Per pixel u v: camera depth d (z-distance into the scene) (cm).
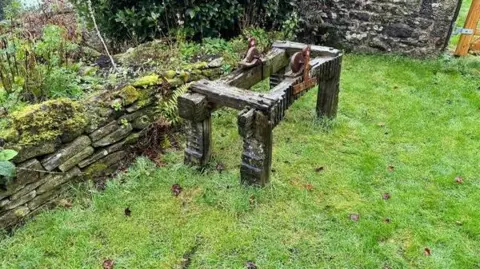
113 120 271
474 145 318
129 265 212
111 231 232
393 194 265
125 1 391
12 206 225
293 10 473
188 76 325
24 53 288
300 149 309
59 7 439
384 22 473
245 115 230
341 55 318
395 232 234
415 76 432
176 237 229
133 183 265
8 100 253
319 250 221
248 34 409
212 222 238
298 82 265
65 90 276
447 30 456
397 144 319
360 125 344
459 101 385
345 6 485
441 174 284
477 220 242
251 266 211
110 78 307
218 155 297
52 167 239
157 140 304
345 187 269
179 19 386
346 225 238
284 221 239
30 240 224
